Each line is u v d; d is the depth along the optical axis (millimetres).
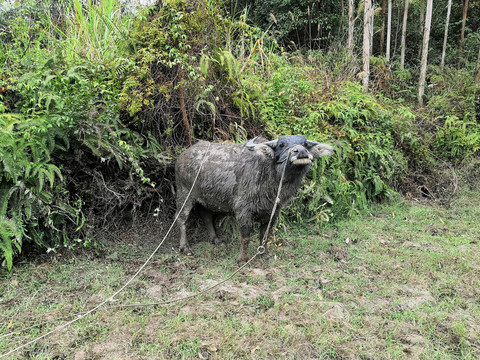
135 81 4578
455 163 7832
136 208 4965
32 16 6297
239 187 4035
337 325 2955
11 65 4570
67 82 4023
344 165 6105
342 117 6395
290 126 5906
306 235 5109
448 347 2732
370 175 6457
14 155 3611
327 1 11672
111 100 4340
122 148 4395
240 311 3182
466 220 5898
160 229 4977
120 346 2713
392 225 5590
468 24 13484
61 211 4023
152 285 3615
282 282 3713
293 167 3633
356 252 4527
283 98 6223
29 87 3988
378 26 12516
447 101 8711
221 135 5336
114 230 4727
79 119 4129
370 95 7703
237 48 6199
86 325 2928
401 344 2771
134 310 3174
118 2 6113
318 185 5484
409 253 4469
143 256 4305
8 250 3484
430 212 6195
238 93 5258
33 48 5438
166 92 4758
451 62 11828
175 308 3201
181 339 2777
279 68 6430
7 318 3006
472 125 8281
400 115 7785
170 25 4789
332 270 4023
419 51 12414
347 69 8367
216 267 4059
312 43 12055
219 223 4969
